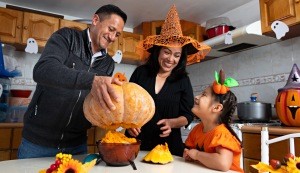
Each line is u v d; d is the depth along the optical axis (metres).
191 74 2.90
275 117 1.94
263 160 0.87
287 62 1.93
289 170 0.52
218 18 2.23
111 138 0.70
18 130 2.02
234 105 0.92
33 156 1.02
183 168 0.71
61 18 2.50
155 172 0.64
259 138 1.42
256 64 2.17
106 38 1.11
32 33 2.31
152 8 2.56
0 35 2.17
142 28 2.91
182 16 2.71
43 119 1.01
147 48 1.26
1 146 1.95
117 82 0.68
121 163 0.68
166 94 1.20
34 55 2.57
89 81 0.64
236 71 2.35
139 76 1.26
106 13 1.09
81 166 0.52
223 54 2.43
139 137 1.15
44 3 2.49
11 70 2.13
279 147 1.29
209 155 0.74
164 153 0.76
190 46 1.27
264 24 1.81
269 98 2.04
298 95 1.47
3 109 2.05
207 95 0.93
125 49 2.73
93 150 2.23
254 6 2.29
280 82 1.96
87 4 2.50
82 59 1.07
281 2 1.71
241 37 1.88
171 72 1.24
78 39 1.07
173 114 1.21
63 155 0.54
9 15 2.23
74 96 0.99
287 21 1.67
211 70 2.63
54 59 0.77
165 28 1.17
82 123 1.06
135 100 0.67
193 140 0.95
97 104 0.66
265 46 2.10
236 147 0.78
